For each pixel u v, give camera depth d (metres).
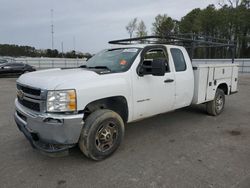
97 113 3.58
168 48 4.88
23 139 4.61
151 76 4.34
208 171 3.38
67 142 3.25
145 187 2.98
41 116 3.17
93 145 3.52
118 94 3.79
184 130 5.21
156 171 3.38
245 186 3.00
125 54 4.41
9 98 9.25
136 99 4.13
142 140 4.59
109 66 4.29
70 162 3.66
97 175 3.28
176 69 4.95
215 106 6.30
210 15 48.72
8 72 19.09
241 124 5.68
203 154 3.95
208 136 4.84
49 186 3.01
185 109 7.11
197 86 5.49
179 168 3.46
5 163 3.62
